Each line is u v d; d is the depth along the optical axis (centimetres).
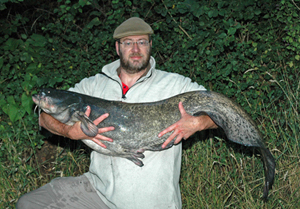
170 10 197
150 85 146
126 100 145
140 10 205
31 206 139
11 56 207
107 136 139
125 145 138
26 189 179
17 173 186
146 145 138
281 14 191
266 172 141
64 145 205
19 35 232
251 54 193
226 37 187
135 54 144
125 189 135
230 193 163
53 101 142
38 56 210
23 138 199
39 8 234
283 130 188
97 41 204
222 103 138
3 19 226
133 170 136
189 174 177
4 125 200
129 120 139
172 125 133
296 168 169
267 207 162
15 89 204
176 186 140
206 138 188
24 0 231
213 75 190
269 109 194
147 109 140
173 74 150
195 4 192
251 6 190
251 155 182
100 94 151
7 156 192
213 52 188
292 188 167
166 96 144
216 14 189
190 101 139
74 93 146
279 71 192
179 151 143
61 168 196
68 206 142
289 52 196
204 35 191
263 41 196
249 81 190
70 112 142
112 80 150
